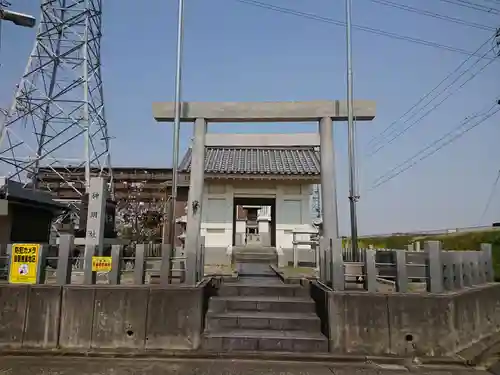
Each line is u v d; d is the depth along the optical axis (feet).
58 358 23.48
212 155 63.67
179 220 64.95
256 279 37.27
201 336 25.53
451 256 28.63
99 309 25.57
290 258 55.16
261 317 27.63
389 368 22.43
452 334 24.79
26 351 24.34
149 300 25.68
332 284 26.50
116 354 24.13
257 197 58.18
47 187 91.81
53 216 54.44
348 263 27.25
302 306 29.22
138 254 27.61
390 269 28.43
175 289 25.82
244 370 21.71
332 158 34.81
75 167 82.79
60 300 25.64
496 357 23.85
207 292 28.99
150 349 25.04
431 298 25.05
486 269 35.50
